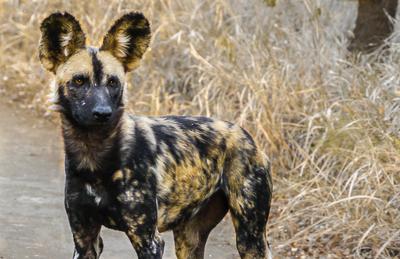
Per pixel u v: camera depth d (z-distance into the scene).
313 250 16.62
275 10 24.52
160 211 13.03
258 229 13.86
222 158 13.78
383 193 17.23
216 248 16.92
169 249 16.80
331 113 20.00
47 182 20.75
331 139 19.20
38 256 15.81
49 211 18.58
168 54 25.00
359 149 18.33
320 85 21.08
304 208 17.86
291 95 21.00
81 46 12.95
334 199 17.28
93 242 13.06
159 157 12.95
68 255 16.03
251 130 20.47
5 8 31.39
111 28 13.04
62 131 12.71
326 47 22.67
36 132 25.50
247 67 22.45
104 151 12.47
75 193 12.68
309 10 23.02
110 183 12.54
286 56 22.52
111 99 12.67
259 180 13.84
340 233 16.83
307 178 19.19
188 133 13.51
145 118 13.35
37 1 29.44
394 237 15.96
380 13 22.84
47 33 12.89
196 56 22.20
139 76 25.00
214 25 24.44
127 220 12.62
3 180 20.62
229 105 21.47
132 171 12.59
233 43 22.81
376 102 19.70
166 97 23.12
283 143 20.28
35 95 28.30
